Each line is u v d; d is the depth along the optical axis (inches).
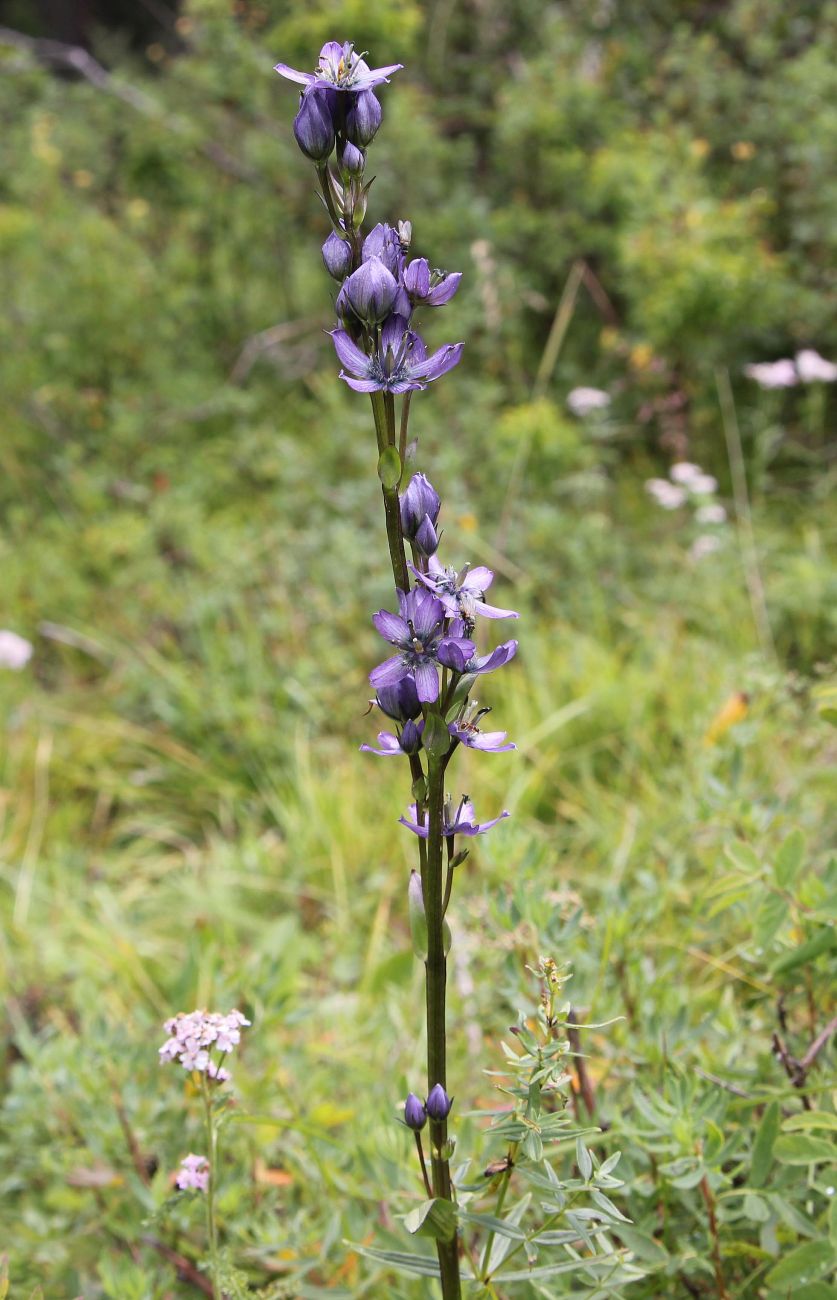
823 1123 26.1
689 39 84.0
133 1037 35.8
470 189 81.9
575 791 50.7
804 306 73.2
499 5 88.5
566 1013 24.9
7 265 87.0
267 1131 32.1
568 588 62.6
